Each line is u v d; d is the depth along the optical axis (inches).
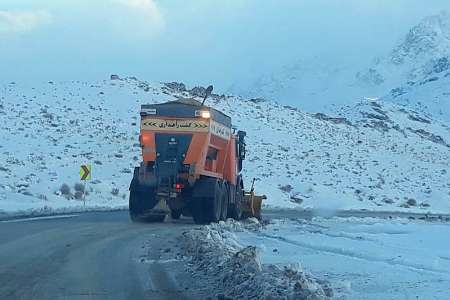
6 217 1378.0
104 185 2283.5
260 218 1612.9
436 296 597.9
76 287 629.3
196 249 879.1
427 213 2518.5
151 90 4114.2
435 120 6702.8
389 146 4416.8
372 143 4365.2
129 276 693.3
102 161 2659.9
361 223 1608.0
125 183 2436.0
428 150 4665.4
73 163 2536.9
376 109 5880.9
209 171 1428.4
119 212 1681.8
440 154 4601.4
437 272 748.0
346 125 4852.4
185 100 1430.9
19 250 869.8
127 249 910.4
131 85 4116.6
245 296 589.6
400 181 3464.6
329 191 2896.2
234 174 1531.7
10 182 2025.1
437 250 983.6
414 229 1429.6
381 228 1443.2
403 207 2849.4
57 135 2992.1
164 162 1379.2
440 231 1378.0
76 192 2065.7
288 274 650.2
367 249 972.6
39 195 1903.3
